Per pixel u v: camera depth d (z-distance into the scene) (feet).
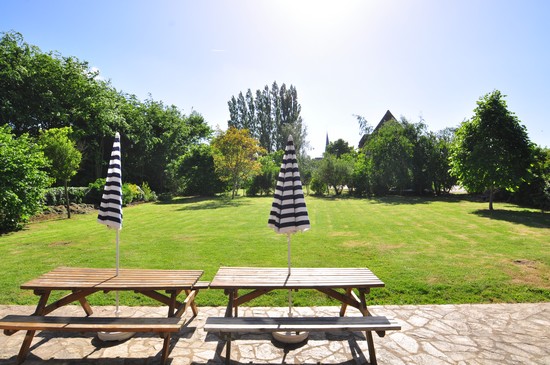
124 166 105.70
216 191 97.25
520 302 15.84
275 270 13.88
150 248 27.32
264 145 199.62
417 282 18.12
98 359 11.10
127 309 15.33
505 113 46.78
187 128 123.95
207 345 12.14
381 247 26.71
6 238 33.06
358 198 79.61
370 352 10.71
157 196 89.25
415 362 10.84
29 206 40.42
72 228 39.58
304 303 15.99
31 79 79.92
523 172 46.26
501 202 63.31
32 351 11.59
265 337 12.85
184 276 13.17
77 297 12.47
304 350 11.80
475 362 10.80
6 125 46.47
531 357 11.07
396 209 53.88
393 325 10.28
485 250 24.82
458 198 75.31
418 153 81.41
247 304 15.85
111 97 103.45
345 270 13.98
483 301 16.01
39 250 26.99
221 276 12.88
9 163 38.63
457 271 19.71
